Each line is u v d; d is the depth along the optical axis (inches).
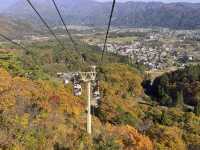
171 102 4352.9
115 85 4269.2
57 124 944.9
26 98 1043.3
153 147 1494.8
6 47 4594.0
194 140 1860.2
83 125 1129.4
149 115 2591.0
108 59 5821.9
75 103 1712.6
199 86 4687.5
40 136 732.0
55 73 3914.9
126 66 4803.2
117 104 2343.8
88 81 1098.7
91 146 824.9
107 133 1085.1
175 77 5027.1
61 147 762.8
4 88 1122.7
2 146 622.5
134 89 4517.7
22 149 642.2
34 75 2300.7
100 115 2197.3
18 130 694.5
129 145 1193.4
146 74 6048.2
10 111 824.3
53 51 5378.9
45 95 1366.9
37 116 931.3
